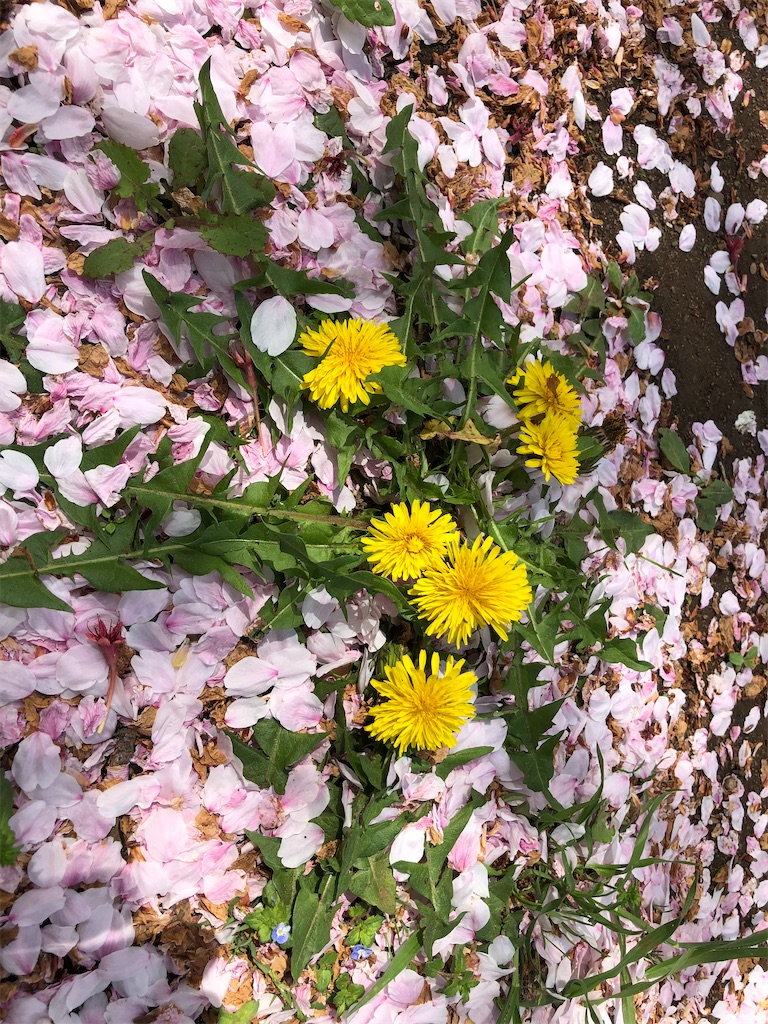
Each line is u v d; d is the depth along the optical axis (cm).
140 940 27
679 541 40
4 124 25
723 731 42
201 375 28
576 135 37
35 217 26
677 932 39
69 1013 25
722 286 43
